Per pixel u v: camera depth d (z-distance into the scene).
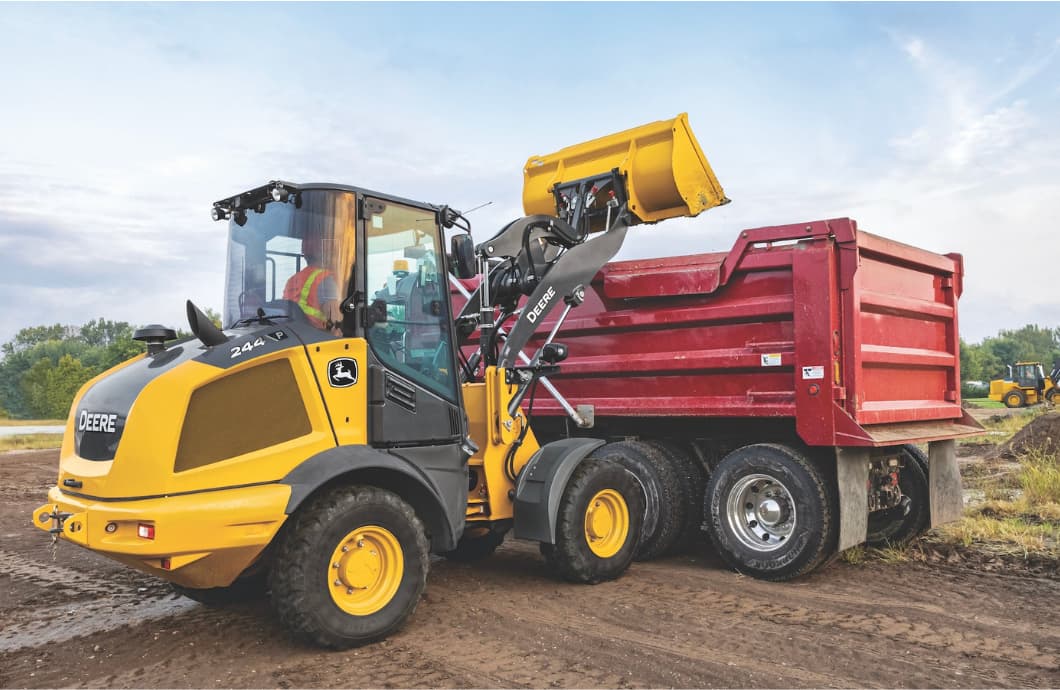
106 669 4.05
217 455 4.01
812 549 5.60
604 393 7.16
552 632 4.53
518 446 5.76
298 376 4.30
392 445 4.64
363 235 4.62
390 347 4.77
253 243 4.81
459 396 5.14
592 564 5.55
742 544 5.95
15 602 5.35
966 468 11.09
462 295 7.66
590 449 5.62
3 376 107.50
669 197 7.25
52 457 17.55
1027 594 5.28
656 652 4.20
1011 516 7.42
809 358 5.78
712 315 6.38
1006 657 4.13
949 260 7.11
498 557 6.58
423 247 5.05
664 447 6.79
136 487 3.85
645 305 6.84
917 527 6.64
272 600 4.12
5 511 9.72
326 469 4.19
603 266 7.03
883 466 6.31
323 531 4.12
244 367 4.11
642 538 6.45
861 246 5.78
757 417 6.31
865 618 4.79
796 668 3.97
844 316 5.73
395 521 4.41
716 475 6.16
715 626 4.64
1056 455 10.73
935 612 4.90
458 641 4.39
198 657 4.19
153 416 3.89
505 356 5.92
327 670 3.96
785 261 5.96
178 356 4.22
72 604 5.29
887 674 3.90
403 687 3.74
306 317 4.48
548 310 6.29
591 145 7.72
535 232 6.70
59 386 63.19
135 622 4.85
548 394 7.57
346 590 4.25
